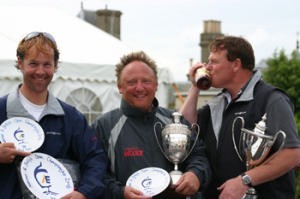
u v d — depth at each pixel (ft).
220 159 10.57
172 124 10.12
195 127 11.10
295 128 9.86
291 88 33.04
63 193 8.95
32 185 8.66
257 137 9.68
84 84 23.04
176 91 26.73
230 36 10.77
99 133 10.21
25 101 9.32
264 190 10.13
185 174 9.76
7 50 21.48
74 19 29.14
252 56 10.62
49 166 9.04
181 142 9.94
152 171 9.76
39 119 9.30
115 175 10.02
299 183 23.07
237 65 10.55
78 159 9.77
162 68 24.99
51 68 9.28
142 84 10.05
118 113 10.37
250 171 9.70
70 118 9.67
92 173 9.50
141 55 10.41
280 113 9.81
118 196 9.52
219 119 10.81
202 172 10.03
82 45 24.80
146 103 10.11
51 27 25.88
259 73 10.62
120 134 10.08
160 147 10.14
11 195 8.89
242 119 10.03
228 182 9.77
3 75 20.85
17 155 8.78
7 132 8.87
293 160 9.62
